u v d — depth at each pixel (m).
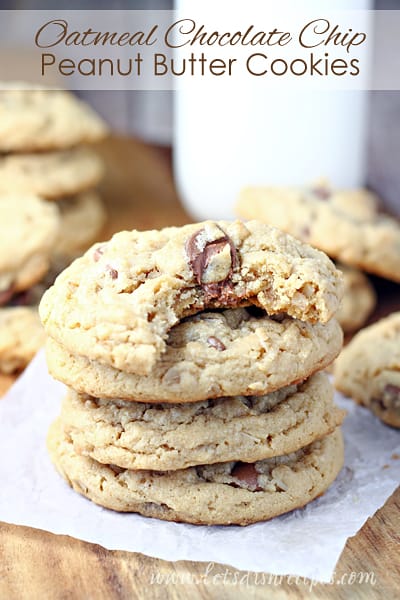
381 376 0.39
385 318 0.46
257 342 0.32
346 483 0.35
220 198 0.51
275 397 0.34
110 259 0.33
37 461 0.36
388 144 0.61
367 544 0.33
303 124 0.48
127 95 0.81
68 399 0.35
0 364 0.43
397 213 0.51
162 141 0.70
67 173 0.53
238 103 0.48
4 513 0.34
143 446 0.33
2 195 0.50
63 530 0.33
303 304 0.32
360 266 0.45
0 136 0.51
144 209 0.58
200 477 0.34
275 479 0.33
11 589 0.32
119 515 0.34
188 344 0.32
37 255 0.45
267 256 0.32
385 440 0.38
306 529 0.33
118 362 0.31
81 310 0.32
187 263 0.32
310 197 0.47
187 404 0.33
